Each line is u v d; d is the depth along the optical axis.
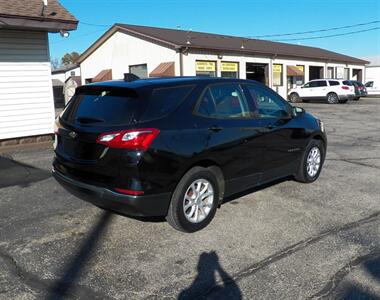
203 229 4.71
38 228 4.75
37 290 3.42
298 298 3.32
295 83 34.00
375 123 16.08
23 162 8.35
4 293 3.36
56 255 4.06
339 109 23.41
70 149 4.58
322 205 5.57
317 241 4.40
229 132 4.89
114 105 4.35
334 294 3.38
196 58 25.00
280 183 6.64
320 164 6.82
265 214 5.21
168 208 4.42
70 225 4.84
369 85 43.97
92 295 3.35
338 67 40.06
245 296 3.35
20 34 10.49
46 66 11.06
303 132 6.26
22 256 4.03
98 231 4.65
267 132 5.50
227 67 27.12
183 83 4.71
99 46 30.48
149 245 4.29
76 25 10.79
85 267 3.82
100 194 4.20
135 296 3.34
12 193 6.14
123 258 4.00
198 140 4.50
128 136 4.04
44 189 6.34
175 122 4.36
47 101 11.20
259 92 5.65
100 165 4.18
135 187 4.05
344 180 6.87
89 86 4.73
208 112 4.77
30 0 10.95
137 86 4.36
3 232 4.64
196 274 3.70
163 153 4.17
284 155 5.93
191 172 4.50
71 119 4.68
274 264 3.89
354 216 5.16
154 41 25.75
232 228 4.75
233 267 3.83
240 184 5.23
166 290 3.44
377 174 7.30
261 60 29.77
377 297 3.33
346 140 11.50
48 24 10.26
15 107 10.59
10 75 10.42
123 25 28.08
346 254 4.09
